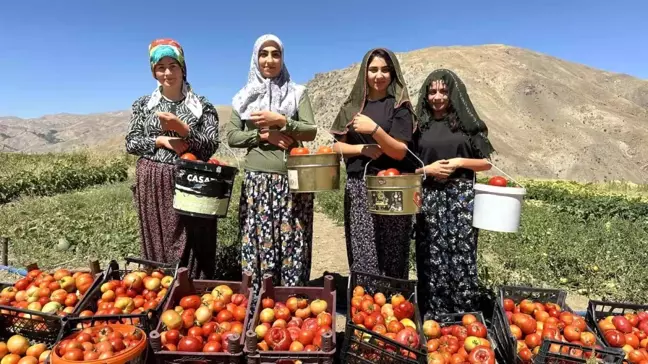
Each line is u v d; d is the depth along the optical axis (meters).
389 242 4.20
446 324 4.07
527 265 7.17
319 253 7.92
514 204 3.86
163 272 4.26
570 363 3.21
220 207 3.90
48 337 3.42
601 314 4.11
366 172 4.20
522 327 3.76
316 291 3.92
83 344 2.91
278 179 4.18
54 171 16.12
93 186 17.47
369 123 3.84
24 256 6.87
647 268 6.92
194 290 3.99
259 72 4.20
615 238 9.19
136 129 4.43
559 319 3.89
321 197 13.45
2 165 18.11
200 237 4.44
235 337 3.14
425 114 4.27
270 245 4.21
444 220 4.21
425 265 4.37
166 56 4.16
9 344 3.26
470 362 3.45
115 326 3.21
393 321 3.62
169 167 4.25
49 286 3.98
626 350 3.54
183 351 3.17
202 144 4.28
